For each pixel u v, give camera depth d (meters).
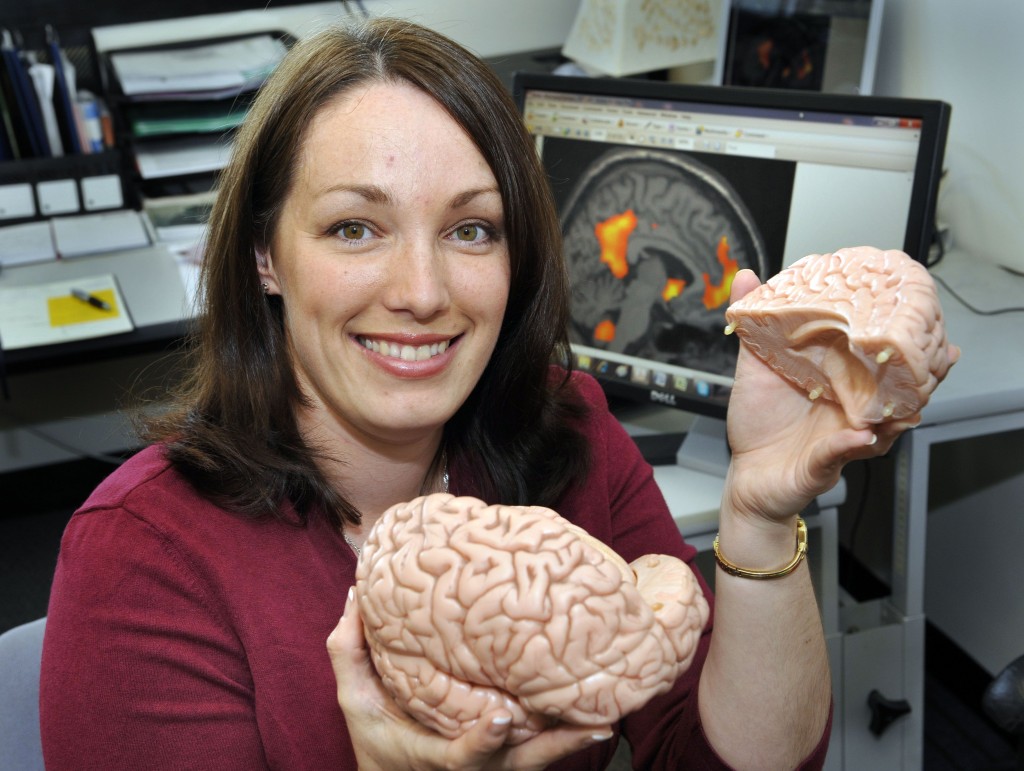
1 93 2.13
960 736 1.94
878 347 0.57
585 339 1.53
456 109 0.79
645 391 1.50
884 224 1.30
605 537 1.04
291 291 0.83
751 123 1.36
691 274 1.43
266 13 2.40
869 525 2.24
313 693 0.85
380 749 0.67
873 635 1.55
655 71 2.26
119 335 1.82
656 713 0.92
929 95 1.96
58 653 0.82
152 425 0.95
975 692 2.02
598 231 1.49
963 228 1.95
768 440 0.73
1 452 2.60
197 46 2.32
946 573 2.08
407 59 0.79
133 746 0.81
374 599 0.61
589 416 1.07
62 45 2.27
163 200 2.23
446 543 0.60
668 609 0.61
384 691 0.69
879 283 0.61
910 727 1.60
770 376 0.71
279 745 0.85
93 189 2.24
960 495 2.01
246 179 0.84
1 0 2.19
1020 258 1.83
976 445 1.93
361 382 0.84
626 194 1.46
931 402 1.44
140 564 0.83
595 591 0.57
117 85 2.26
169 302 1.93
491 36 2.48
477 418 1.00
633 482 1.08
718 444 1.50
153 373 2.63
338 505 0.90
